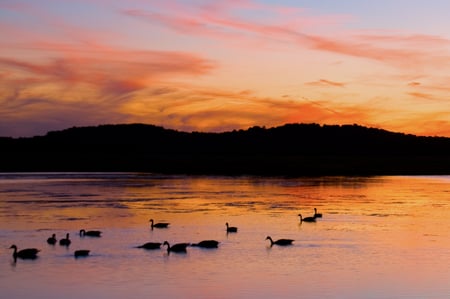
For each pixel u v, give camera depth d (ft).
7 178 483.92
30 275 122.72
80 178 485.97
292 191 343.87
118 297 106.52
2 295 107.96
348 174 581.94
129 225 193.57
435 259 138.51
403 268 129.08
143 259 138.10
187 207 249.14
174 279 119.03
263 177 517.14
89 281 117.60
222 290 111.24
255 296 107.34
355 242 160.25
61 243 156.56
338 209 242.58
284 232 177.99
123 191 337.31
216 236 170.91
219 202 271.49
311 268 128.88
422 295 108.27
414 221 203.62
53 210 234.79
